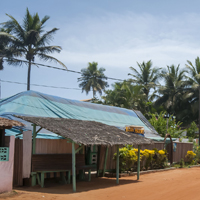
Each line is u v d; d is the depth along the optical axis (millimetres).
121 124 21531
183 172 19484
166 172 19500
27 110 15734
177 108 51219
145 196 10773
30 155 12422
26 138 12398
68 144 14984
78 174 15406
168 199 10289
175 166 22719
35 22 37188
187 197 10672
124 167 17297
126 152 17062
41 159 12758
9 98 16438
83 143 11422
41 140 13523
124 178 16125
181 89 49469
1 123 10523
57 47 37719
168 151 24172
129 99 43969
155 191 11859
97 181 14703
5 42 36188
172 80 50062
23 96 16578
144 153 18781
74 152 11750
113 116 21844
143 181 14883
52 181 14102
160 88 50312
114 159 16922
